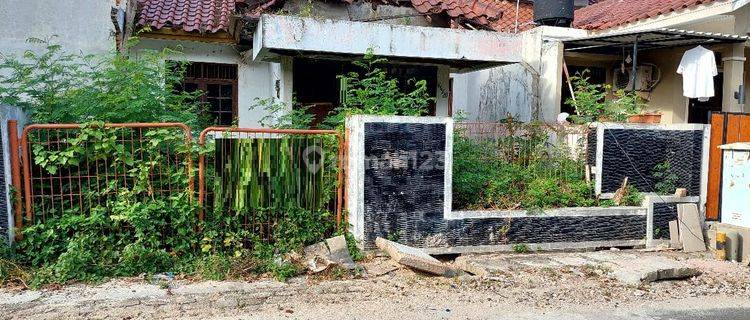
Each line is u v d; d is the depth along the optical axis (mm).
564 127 8695
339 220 7078
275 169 6758
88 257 5961
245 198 6637
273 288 5871
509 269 6809
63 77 7926
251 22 9219
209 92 11062
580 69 12039
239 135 7758
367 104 8039
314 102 10203
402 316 5195
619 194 8414
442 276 6449
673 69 11266
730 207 8250
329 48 8844
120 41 9289
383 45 9078
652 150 8617
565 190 8266
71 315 4992
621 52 11336
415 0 10375
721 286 6527
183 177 6480
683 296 6113
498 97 12570
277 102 10375
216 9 11172
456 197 7898
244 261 6328
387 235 7160
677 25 10648
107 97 6625
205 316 5074
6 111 5949
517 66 11789
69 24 9688
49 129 6238
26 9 9508
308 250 6746
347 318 5109
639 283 6438
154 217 6289
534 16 12156
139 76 6871
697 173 8656
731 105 10734
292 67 9938
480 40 9539
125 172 6344
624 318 5352
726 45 10703
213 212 6555
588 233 8078
